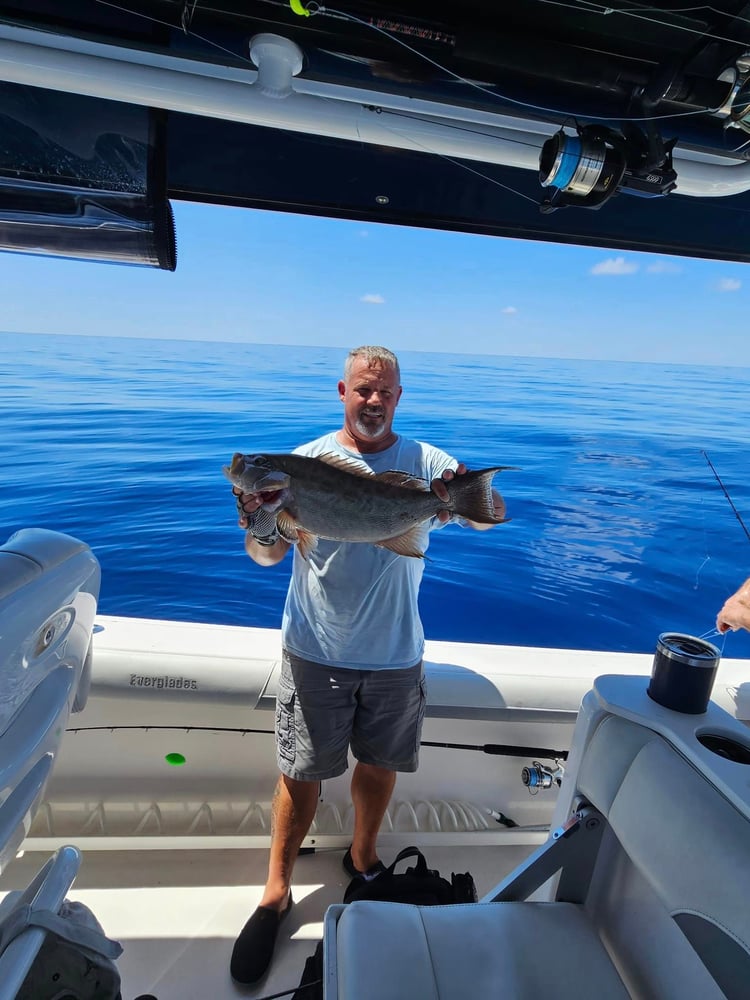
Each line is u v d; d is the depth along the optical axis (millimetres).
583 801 1727
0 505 6211
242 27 1515
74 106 1687
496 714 2576
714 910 1204
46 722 1188
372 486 1933
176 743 2541
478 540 6023
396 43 1570
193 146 1987
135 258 1938
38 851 2414
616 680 1742
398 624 2186
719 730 1500
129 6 1454
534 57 1625
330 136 1754
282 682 2264
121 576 5023
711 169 1878
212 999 1916
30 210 1799
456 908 1615
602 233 2365
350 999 1342
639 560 5738
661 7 1504
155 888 2307
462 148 1768
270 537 1954
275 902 2170
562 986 1429
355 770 2379
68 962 1220
